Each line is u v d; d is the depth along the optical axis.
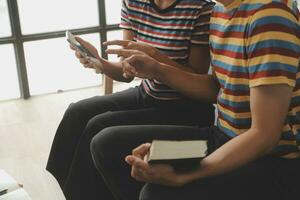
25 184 1.92
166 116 1.52
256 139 1.00
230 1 1.12
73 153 1.61
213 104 1.49
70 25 2.87
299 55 1.01
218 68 1.21
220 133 1.28
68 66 2.96
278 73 0.98
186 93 1.41
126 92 1.69
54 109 2.71
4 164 2.09
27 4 2.69
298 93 1.06
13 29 2.70
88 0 2.84
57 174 1.65
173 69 1.39
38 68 2.88
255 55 1.02
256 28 1.02
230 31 1.13
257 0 1.04
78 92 2.98
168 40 1.48
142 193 1.07
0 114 2.65
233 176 1.06
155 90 1.54
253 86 1.01
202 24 1.42
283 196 1.05
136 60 1.36
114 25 2.96
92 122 1.50
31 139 2.34
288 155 1.13
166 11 1.48
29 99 2.88
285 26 0.99
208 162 1.02
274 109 0.99
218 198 1.02
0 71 2.80
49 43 2.84
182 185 1.03
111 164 1.32
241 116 1.15
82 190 1.48
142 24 1.57
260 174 1.08
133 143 1.33
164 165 1.00
